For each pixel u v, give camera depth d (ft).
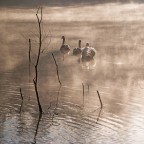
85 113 136.98
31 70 200.34
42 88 167.84
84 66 208.95
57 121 129.80
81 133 119.55
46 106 144.36
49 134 118.73
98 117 133.08
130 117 132.57
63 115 135.44
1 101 149.38
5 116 134.21
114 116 133.80
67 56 230.48
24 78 184.14
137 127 124.06
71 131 121.19
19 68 204.23
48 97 154.92
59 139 114.93
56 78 184.85
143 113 136.36
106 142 112.98
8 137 116.26
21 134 118.62
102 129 122.72
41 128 123.54
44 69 202.80
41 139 115.14
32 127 124.26
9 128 123.34
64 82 177.99
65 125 126.31
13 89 165.17
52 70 200.64
